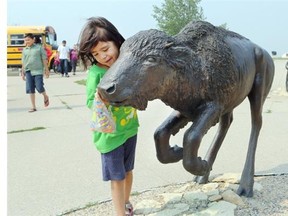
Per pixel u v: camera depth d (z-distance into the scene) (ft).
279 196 9.88
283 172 11.84
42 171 12.96
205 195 9.83
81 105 26.58
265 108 23.50
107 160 8.43
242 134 17.04
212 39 7.75
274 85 35.91
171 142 16.24
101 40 7.68
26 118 22.50
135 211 9.39
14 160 14.33
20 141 17.20
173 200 9.77
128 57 6.52
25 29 63.41
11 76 62.13
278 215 8.83
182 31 7.75
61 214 9.68
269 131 17.40
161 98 7.13
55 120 21.65
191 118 8.04
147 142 16.29
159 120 21.20
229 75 7.82
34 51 24.12
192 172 7.69
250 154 10.01
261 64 9.43
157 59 6.59
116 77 6.34
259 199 9.70
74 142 16.67
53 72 66.28
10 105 27.73
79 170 12.95
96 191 11.09
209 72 7.47
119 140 8.37
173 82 7.02
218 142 10.32
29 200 10.62
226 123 10.09
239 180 10.81
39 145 16.39
